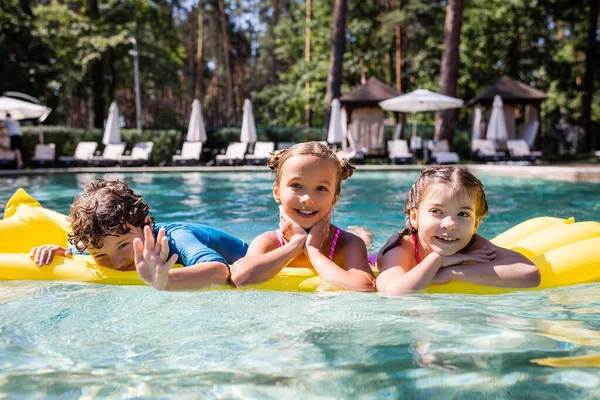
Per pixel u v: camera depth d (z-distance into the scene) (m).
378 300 2.10
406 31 25.52
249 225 5.03
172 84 32.56
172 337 1.67
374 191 8.36
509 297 2.17
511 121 18.64
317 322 1.82
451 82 16.66
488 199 7.23
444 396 1.26
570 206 6.41
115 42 21.08
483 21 24.69
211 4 38.91
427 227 2.21
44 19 21.69
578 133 23.33
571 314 1.92
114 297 2.11
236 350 1.56
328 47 27.36
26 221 2.82
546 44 24.94
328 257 2.46
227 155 15.58
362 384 1.33
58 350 1.57
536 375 1.37
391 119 28.95
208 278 2.20
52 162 14.51
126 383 1.34
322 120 33.44
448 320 1.84
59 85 22.47
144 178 11.55
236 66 46.16
